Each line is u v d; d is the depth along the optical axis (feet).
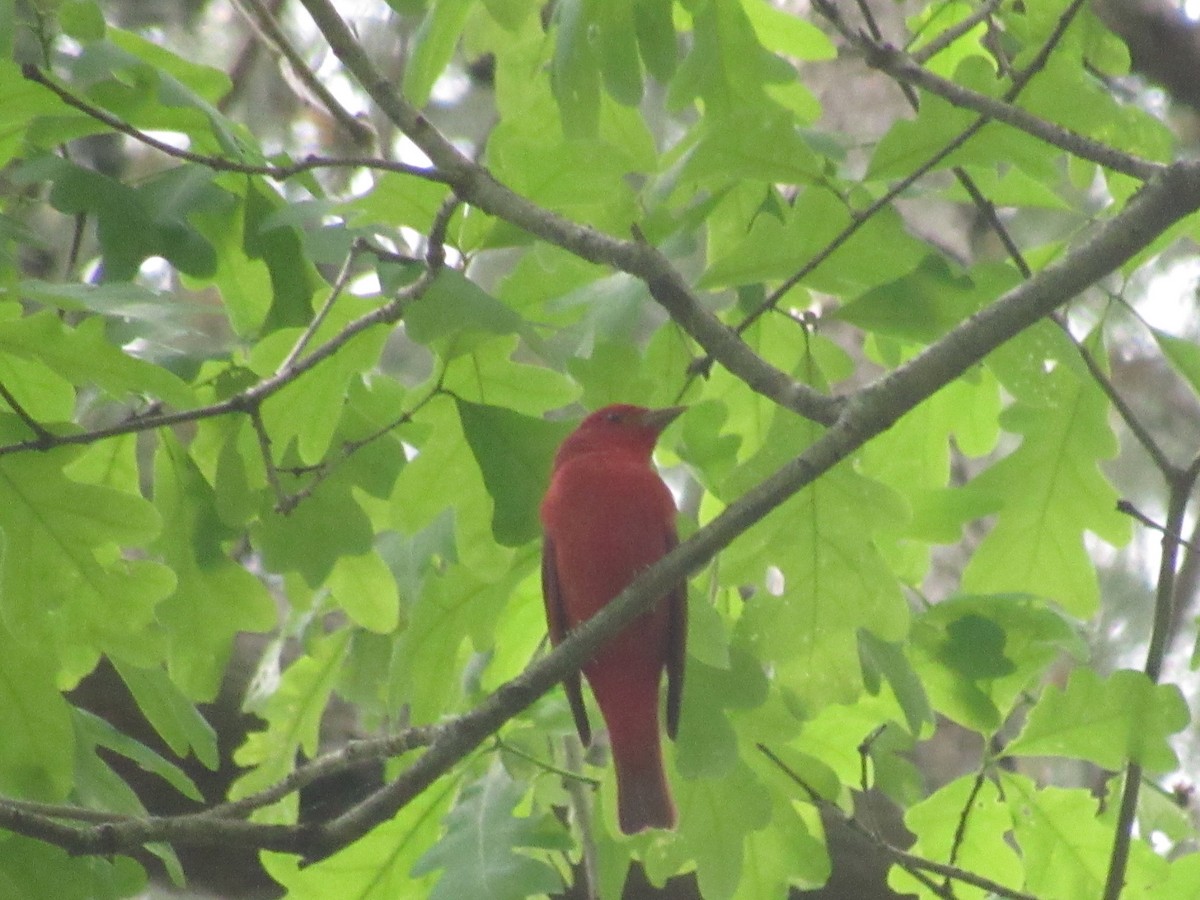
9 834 26.81
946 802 31.99
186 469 29.71
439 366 29.01
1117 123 28.99
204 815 23.91
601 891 30.04
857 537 28.50
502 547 29.09
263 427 25.98
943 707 30.89
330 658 34.06
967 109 26.81
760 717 29.78
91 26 28.12
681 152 31.07
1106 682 29.53
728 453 30.19
